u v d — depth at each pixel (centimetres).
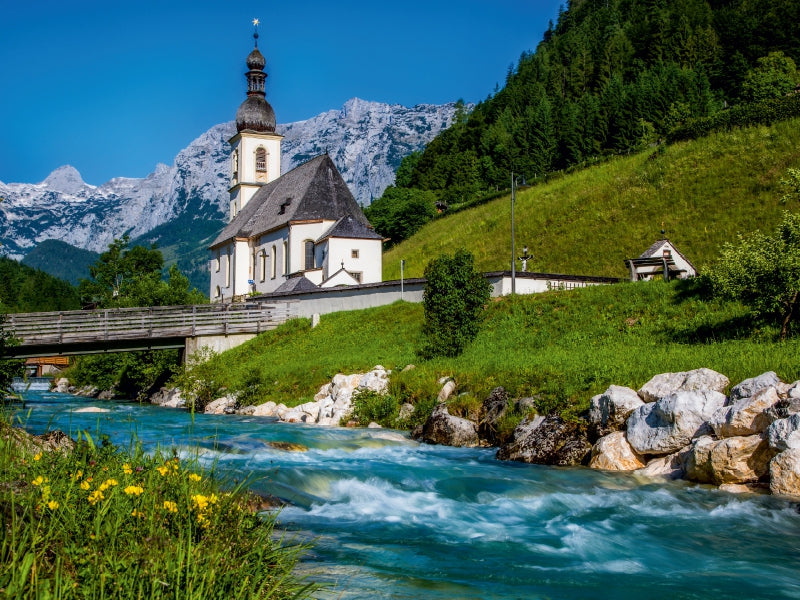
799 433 1412
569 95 15912
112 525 638
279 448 1980
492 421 2253
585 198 7275
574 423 1992
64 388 6362
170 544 616
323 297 5188
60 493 675
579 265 6062
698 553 1075
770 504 1356
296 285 5947
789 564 1027
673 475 1645
